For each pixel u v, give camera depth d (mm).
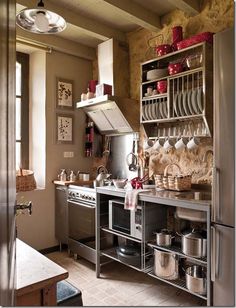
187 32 2773
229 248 1861
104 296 2414
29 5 2523
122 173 3490
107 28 3211
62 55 3637
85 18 3004
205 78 2316
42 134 3512
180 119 2627
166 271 2312
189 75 2521
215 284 1946
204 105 2322
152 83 2893
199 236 2156
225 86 1917
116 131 3445
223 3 2486
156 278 2545
